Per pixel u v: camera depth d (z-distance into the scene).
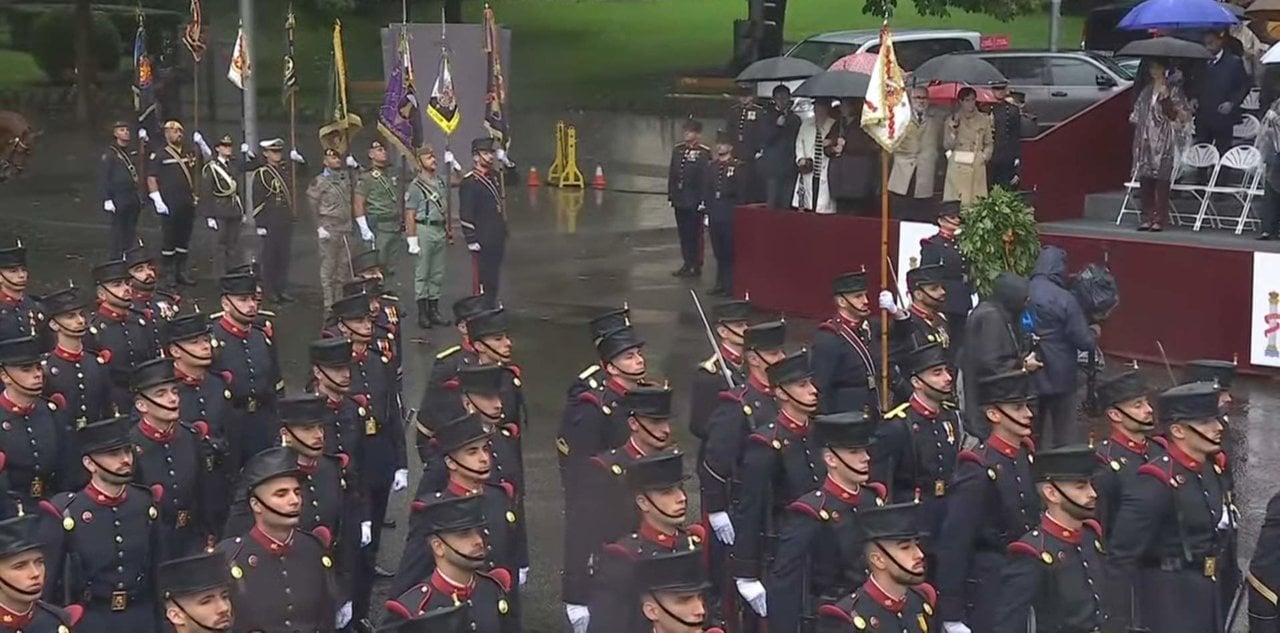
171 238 25.31
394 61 28.19
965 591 9.96
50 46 49.50
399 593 9.42
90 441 9.92
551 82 50.88
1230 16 24.03
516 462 11.62
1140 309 20.47
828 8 59.38
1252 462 16.17
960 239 18.14
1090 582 9.46
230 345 13.42
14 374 11.51
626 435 11.74
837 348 13.47
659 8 64.88
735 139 25.25
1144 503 9.88
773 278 23.78
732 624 10.87
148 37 48.03
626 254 28.25
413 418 17.81
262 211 24.11
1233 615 10.64
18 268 15.72
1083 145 22.92
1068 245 20.98
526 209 33.03
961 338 17.58
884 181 14.54
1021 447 10.16
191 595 8.22
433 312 22.72
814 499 9.84
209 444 12.03
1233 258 19.62
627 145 41.00
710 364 12.75
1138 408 10.18
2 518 10.88
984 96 25.34
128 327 15.26
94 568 9.89
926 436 11.27
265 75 50.56
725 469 11.06
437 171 27.69
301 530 10.02
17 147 31.03
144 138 27.45
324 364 11.94
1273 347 19.45
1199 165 21.31
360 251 25.64
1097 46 37.72
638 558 9.09
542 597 12.94
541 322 22.92
